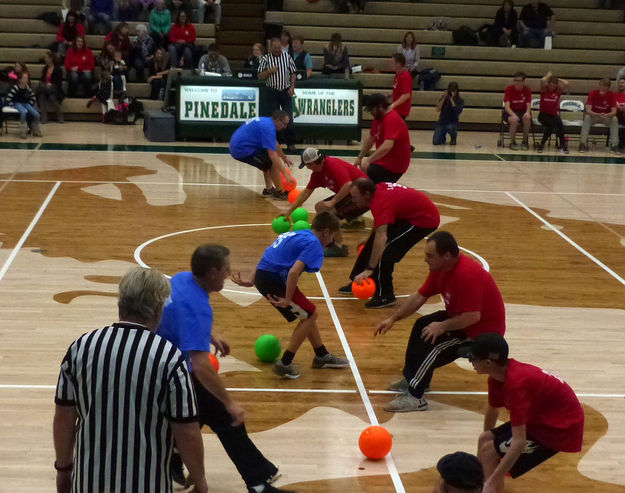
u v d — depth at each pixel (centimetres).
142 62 2112
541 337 805
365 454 568
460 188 1483
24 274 930
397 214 843
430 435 609
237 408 461
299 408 645
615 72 2214
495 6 2305
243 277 951
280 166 1322
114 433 348
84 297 864
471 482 296
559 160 1798
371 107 1088
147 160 1627
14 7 2211
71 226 1136
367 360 744
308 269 659
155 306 363
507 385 477
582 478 555
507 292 940
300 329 688
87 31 2173
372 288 877
